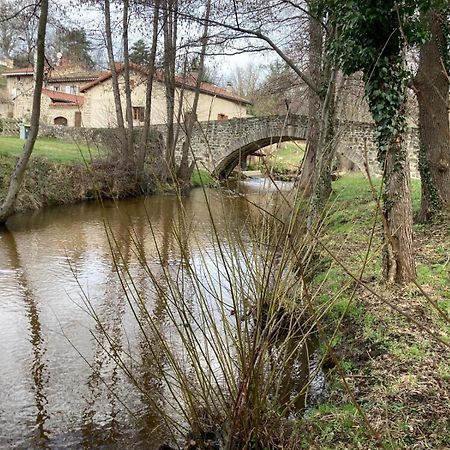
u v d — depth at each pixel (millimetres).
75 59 19562
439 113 8867
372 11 5527
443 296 5699
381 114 5961
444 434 3254
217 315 5734
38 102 11312
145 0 10211
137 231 11781
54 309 6707
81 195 15602
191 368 4715
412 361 4367
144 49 22188
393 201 6059
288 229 3156
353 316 5527
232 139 21297
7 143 17781
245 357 3156
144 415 4211
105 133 20031
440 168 9141
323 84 7820
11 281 7824
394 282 6133
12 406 4355
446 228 8703
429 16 6371
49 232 11492
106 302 6965
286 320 3584
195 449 3352
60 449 3805
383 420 3496
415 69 9477
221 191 3838
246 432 3135
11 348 5492
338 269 6938
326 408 3846
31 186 14297
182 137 21188
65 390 4633
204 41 8969
